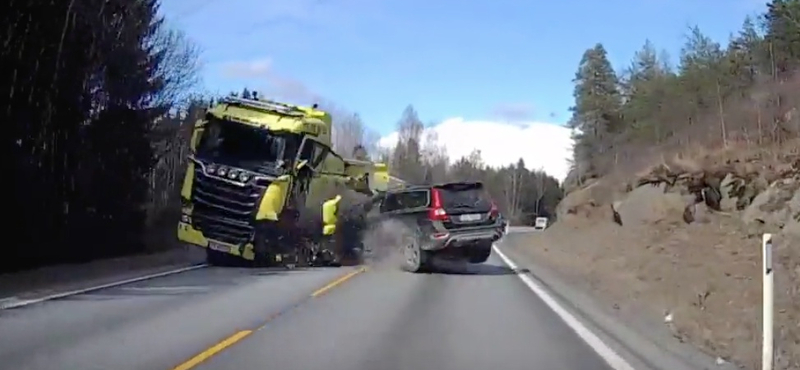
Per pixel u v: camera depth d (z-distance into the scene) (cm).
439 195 2316
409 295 1702
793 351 1039
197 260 2528
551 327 1283
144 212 2805
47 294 1538
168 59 4012
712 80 6969
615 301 1645
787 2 5844
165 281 1850
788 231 2797
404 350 1054
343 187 2619
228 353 1005
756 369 950
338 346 1069
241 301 1517
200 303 1474
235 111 2289
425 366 955
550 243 4275
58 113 2252
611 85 9588
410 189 2420
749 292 1659
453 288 1886
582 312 1472
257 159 2247
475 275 2302
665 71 9019
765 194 3303
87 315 1294
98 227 2503
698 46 7450
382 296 1667
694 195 3888
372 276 2150
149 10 2867
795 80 5069
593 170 9188
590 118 9569
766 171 3725
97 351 998
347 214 2512
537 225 9488
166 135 3158
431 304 1555
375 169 2959
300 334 1158
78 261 2370
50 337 1090
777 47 5906
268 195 2198
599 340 1159
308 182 2345
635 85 8969
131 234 2727
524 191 13738
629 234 3734
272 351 1024
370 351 1039
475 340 1145
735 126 5022
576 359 1013
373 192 2814
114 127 2562
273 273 2133
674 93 7469
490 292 1806
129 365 920
